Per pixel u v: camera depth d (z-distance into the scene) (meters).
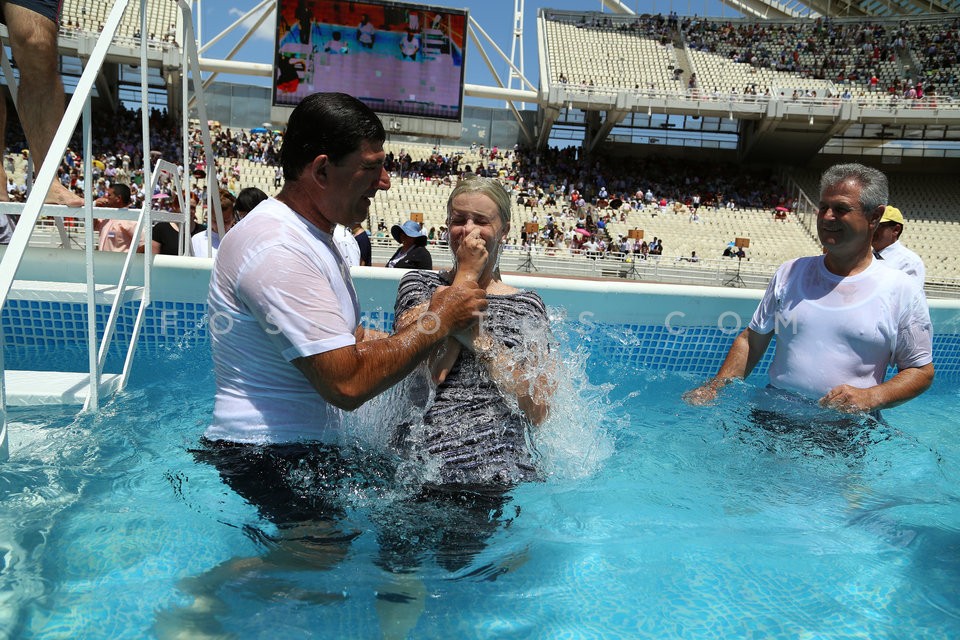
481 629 1.40
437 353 2.08
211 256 4.19
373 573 1.57
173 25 26.62
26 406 2.44
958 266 24.56
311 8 22.55
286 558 1.59
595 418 2.77
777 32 33.06
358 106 1.78
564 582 1.59
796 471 2.34
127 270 2.85
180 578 1.49
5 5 2.94
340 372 1.66
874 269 2.77
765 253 24.75
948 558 1.75
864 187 2.66
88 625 1.31
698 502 2.08
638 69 31.09
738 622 1.45
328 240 1.85
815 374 2.81
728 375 3.06
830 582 1.62
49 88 3.05
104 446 2.14
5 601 1.36
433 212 24.70
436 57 23.28
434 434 2.03
